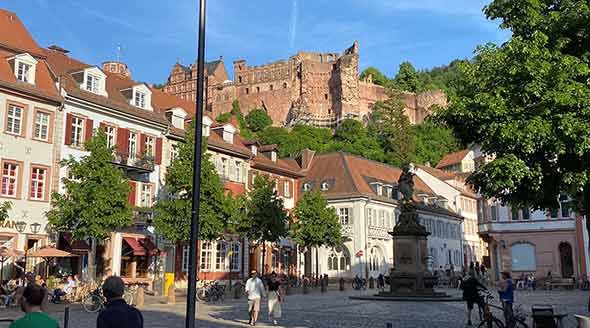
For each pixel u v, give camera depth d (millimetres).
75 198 31406
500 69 13750
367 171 69500
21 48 37719
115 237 39125
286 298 36562
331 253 63000
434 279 33094
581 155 12930
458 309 26188
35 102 35281
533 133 12680
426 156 120250
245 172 51906
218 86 151750
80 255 36875
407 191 33469
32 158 34812
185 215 36562
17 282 30219
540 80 13094
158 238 42312
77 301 29406
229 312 25547
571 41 14078
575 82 12859
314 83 144500
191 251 9930
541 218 54688
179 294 37312
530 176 13195
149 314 24047
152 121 42875
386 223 66062
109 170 31984
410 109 149000
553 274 53531
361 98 145500
